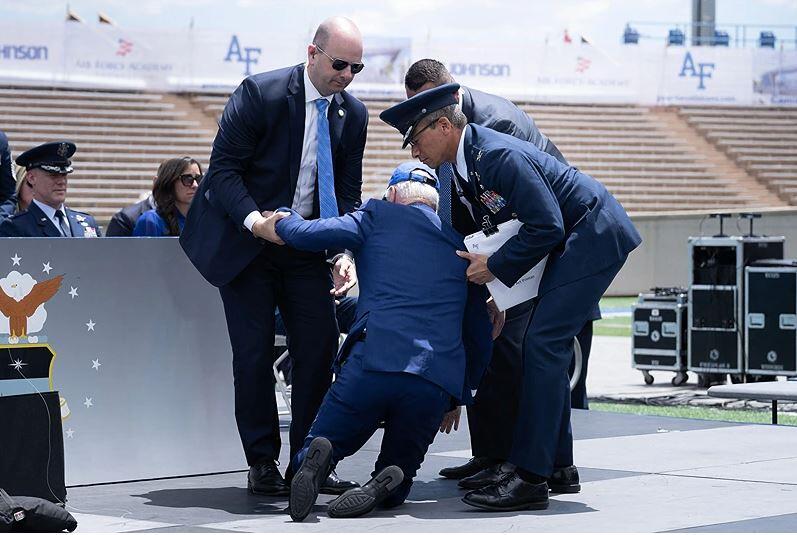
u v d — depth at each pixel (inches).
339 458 192.5
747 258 436.8
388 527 177.6
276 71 208.4
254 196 208.4
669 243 1007.0
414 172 202.2
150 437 224.1
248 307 210.5
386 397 188.1
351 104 213.8
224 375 232.1
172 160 277.4
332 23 203.9
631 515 185.8
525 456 191.0
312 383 211.8
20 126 1058.1
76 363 215.5
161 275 224.2
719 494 204.1
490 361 218.1
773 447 261.9
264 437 211.0
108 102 1096.8
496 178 187.0
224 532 174.9
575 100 1213.1
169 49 1096.2
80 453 216.7
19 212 264.1
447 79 212.5
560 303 191.9
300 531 175.5
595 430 289.1
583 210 192.4
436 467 239.6
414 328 188.2
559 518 183.9
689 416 359.9
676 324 452.1
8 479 186.5
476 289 197.3
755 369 431.5
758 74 1247.5
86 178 1041.5
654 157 1219.2
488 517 185.8
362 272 194.9
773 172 1226.6
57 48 1059.9
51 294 212.1
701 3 1293.1
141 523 182.9
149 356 223.6
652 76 1229.1
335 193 217.0
